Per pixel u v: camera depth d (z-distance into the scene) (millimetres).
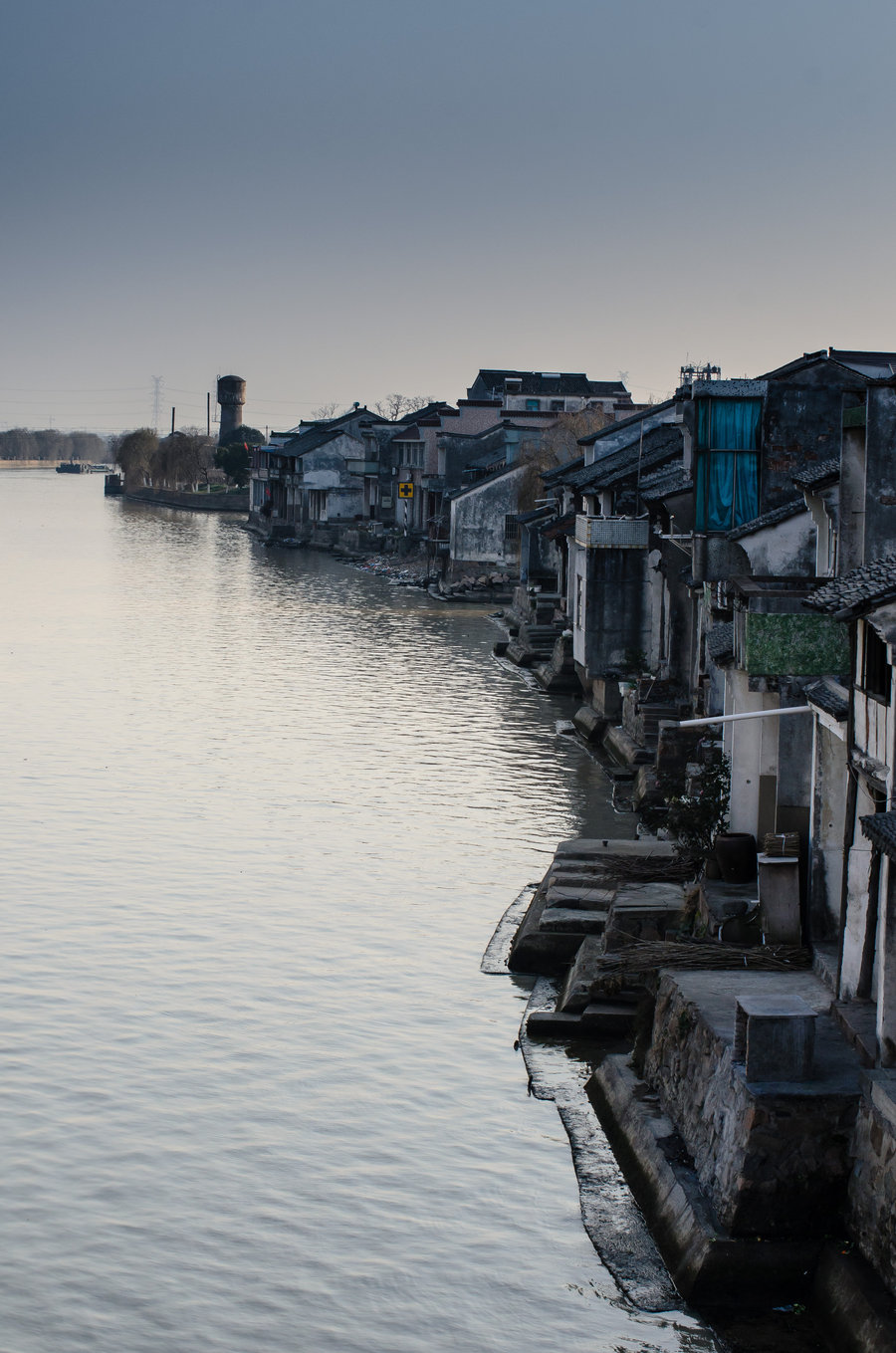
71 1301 15922
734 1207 15859
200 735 45406
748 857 23078
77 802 36531
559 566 64562
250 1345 15289
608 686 46562
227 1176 18484
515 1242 17141
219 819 35250
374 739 45438
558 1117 20172
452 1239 17219
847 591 17375
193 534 145125
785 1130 15812
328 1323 15656
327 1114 20141
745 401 30984
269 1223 17469
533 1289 16234
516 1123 19984
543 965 25375
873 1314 14461
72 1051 21891
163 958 25844
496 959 26125
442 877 30938
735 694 24344
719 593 24641
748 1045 16078
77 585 92438
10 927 27188
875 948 17953
